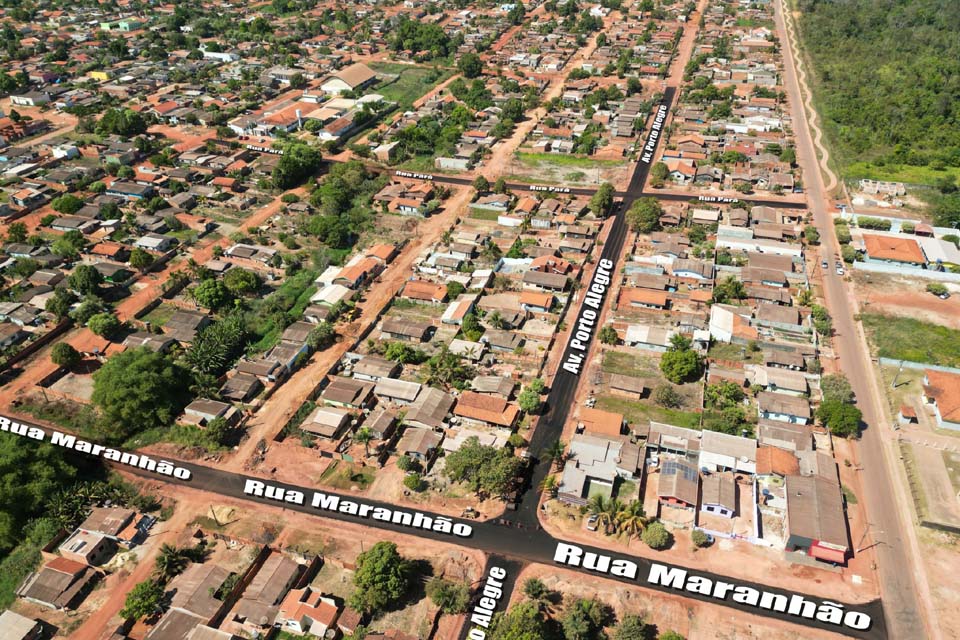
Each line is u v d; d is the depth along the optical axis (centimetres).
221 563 10838
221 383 14462
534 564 10681
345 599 10175
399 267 18600
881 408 13575
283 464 12625
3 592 10481
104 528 11156
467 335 15550
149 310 16850
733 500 11400
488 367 14762
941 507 11469
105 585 10538
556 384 14288
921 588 10238
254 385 14288
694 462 12319
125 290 17650
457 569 10606
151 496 11988
